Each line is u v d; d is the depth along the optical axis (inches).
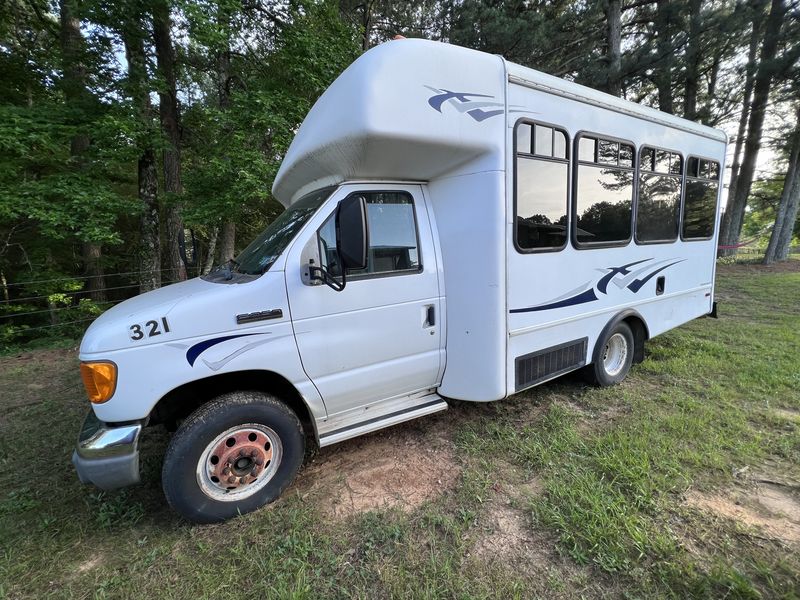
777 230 606.5
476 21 482.3
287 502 105.3
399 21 552.7
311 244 107.0
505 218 121.5
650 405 151.0
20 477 121.1
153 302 98.9
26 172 317.1
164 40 341.1
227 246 489.4
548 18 498.6
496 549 88.0
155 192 368.2
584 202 147.6
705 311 224.2
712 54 489.1
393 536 92.3
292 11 347.9
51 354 261.0
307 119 129.6
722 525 91.7
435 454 125.5
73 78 311.4
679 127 186.5
